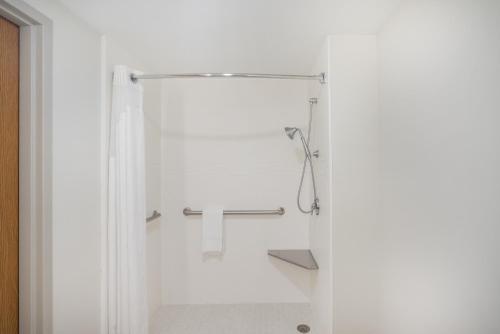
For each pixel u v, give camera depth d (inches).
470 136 30.0
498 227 26.4
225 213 81.0
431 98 37.2
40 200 38.5
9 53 36.4
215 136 82.3
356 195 55.0
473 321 29.9
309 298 82.5
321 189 63.4
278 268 82.8
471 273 30.1
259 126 82.5
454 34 32.3
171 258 82.2
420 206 40.3
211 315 77.1
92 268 49.9
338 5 44.6
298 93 82.3
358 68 54.7
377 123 54.7
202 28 52.6
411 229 42.9
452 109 32.9
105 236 53.2
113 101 54.1
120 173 53.6
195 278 82.6
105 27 51.3
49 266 39.6
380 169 54.1
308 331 69.8
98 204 51.9
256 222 82.5
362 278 55.2
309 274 82.4
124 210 53.9
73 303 45.1
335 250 55.2
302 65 72.0
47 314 39.4
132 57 64.5
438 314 36.2
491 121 27.0
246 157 82.4
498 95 26.2
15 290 37.3
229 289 82.6
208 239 78.9
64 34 43.2
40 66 38.5
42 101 38.5
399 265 46.8
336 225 55.1
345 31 53.7
